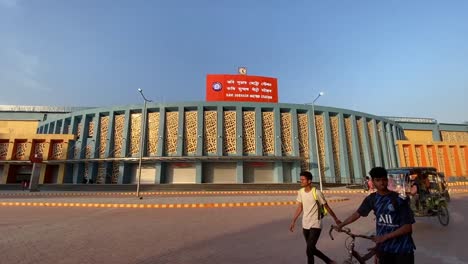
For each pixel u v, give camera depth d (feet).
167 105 116.98
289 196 67.31
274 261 17.48
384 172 9.93
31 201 54.08
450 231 26.45
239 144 112.78
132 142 117.60
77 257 18.43
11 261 17.57
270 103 119.03
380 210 9.68
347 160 119.24
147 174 115.55
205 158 107.04
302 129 120.88
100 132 122.52
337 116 125.29
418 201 30.99
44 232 26.78
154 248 20.74
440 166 140.05
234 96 120.88
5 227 29.43
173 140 114.83
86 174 117.91
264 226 29.84
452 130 179.52
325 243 21.74
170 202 51.34
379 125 137.08
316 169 115.55
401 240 9.15
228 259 17.97
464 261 17.35
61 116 133.59
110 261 17.61
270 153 115.55
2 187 109.40
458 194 72.64
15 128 153.48
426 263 17.03
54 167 125.59
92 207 48.42
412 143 140.56
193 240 23.31
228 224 31.12
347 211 41.65
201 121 114.83
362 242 21.88
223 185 100.68
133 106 119.14
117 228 28.89
